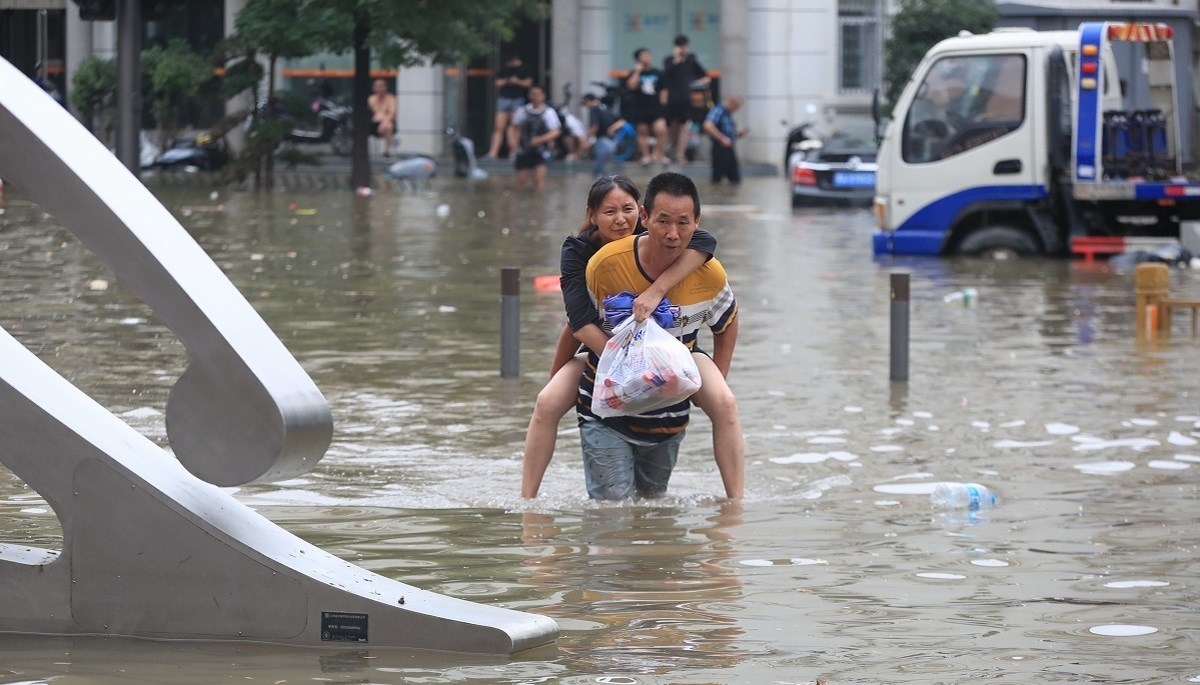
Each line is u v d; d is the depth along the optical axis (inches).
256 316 268.1
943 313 813.2
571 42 2386.8
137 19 1325.0
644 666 258.7
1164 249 1082.7
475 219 1370.6
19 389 273.7
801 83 2365.9
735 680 251.9
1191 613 292.7
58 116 269.3
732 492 397.7
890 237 1140.5
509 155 2383.1
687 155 2322.8
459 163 2087.8
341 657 262.1
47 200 264.7
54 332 674.8
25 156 264.8
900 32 2095.2
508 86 2320.4
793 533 358.0
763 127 2370.8
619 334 385.4
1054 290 923.4
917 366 631.8
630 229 395.5
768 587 309.7
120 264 262.5
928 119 1130.0
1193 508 384.8
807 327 749.9
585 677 252.7
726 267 1043.9
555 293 860.6
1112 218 1098.7
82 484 273.0
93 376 568.7
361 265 987.9
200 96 1932.8
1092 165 1080.2
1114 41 1140.5
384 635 267.6
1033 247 1117.7
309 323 730.2
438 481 414.9
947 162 1123.9
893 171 1137.4
